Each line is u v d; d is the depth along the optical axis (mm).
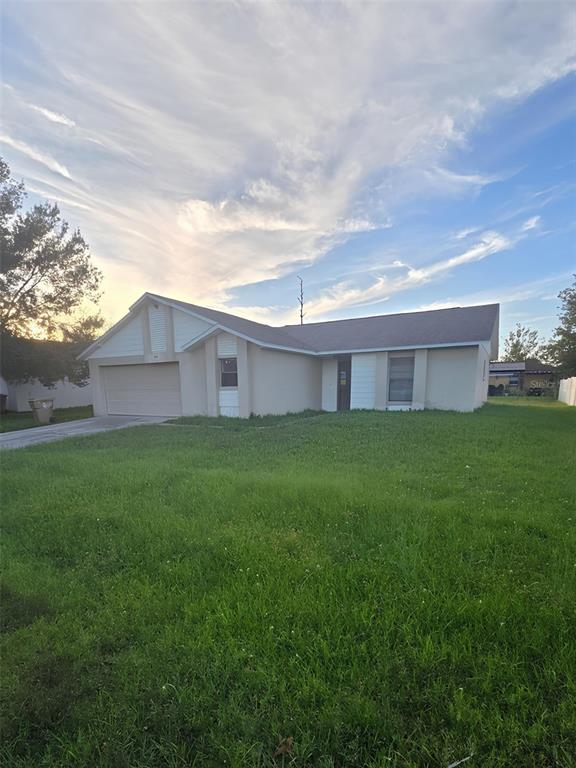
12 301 16422
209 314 13039
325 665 1757
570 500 3904
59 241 17078
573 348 18828
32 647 1957
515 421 9859
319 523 3418
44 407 13664
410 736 1418
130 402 14438
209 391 12578
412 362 13000
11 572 2775
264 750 1386
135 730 1481
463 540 2969
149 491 4504
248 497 4086
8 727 1520
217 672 1730
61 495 4453
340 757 1367
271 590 2381
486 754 1348
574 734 1396
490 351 17391
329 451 6750
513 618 2021
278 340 13422
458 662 1747
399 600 2213
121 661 1831
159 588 2492
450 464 5523
